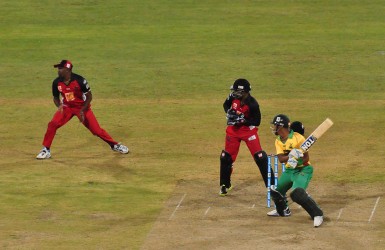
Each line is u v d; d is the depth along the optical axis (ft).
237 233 126.41
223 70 246.27
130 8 333.42
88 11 329.52
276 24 309.42
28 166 162.91
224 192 144.46
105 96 219.82
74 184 151.53
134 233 126.93
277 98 215.51
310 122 193.26
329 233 126.00
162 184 151.53
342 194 144.87
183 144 177.99
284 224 130.52
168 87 228.84
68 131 189.16
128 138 182.91
